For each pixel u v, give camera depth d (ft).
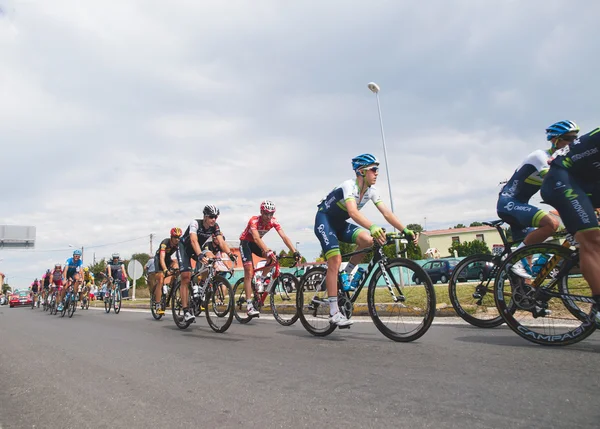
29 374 10.27
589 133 9.53
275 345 12.57
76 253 34.22
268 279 21.20
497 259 14.07
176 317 19.62
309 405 6.56
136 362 10.87
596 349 9.39
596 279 9.37
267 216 20.10
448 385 7.15
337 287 14.02
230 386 7.95
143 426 6.14
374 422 5.66
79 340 16.07
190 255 19.75
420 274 11.72
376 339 12.66
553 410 5.70
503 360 8.76
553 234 12.75
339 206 13.80
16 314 40.63
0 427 6.50
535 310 10.53
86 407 7.25
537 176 13.65
